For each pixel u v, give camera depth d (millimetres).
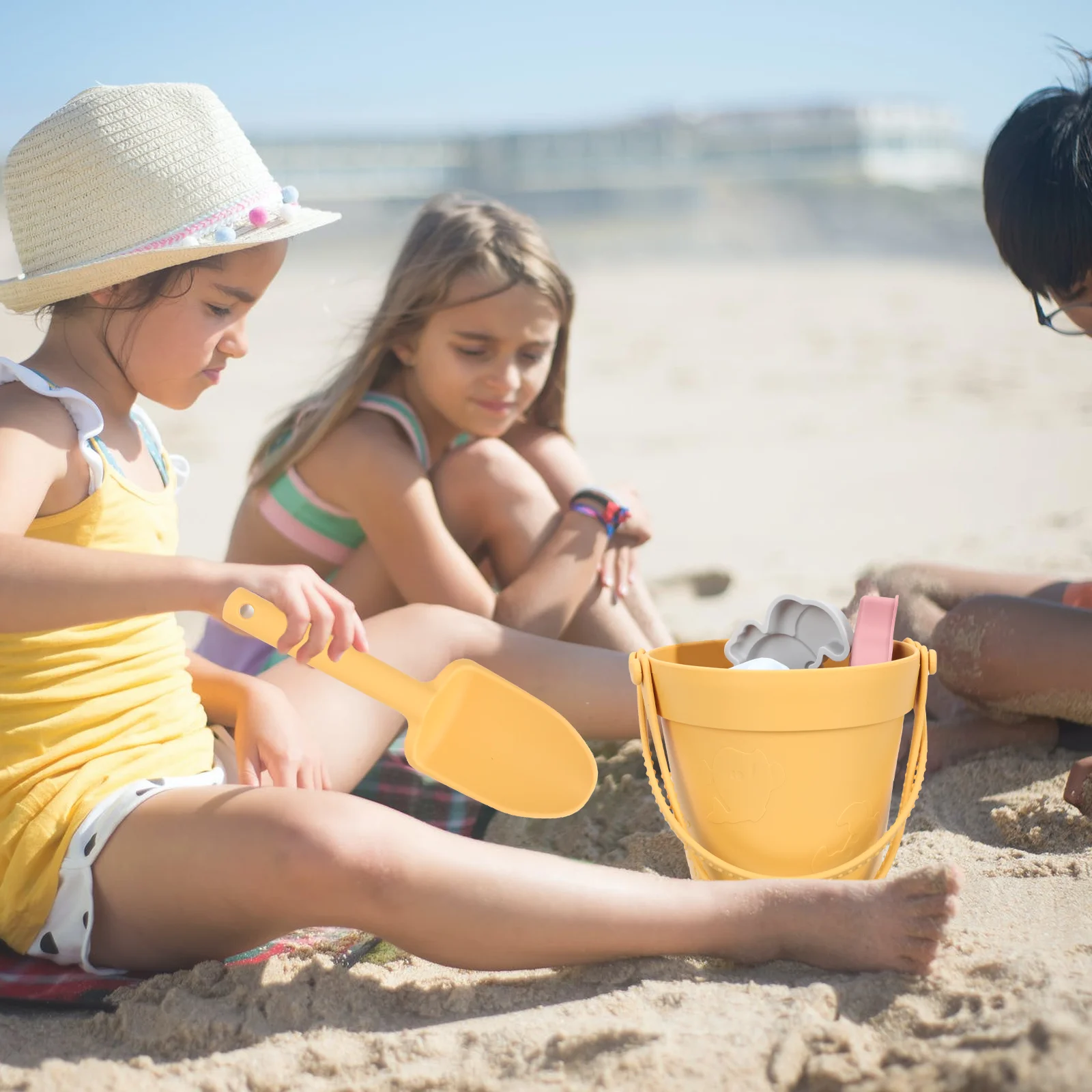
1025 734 1955
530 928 1325
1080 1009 1156
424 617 1833
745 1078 1132
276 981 1383
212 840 1333
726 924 1339
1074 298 1834
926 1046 1145
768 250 23344
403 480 2141
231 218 1573
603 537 2221
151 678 1533
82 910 1395
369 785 1943
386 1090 1175
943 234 25000
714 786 1444
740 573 3607
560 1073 1169
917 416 6617
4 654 1443
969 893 1483
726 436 6379
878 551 3732
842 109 36875
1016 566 3207
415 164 33844
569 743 1485
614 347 10469
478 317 2182
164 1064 1233
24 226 1595
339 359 2365
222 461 5875
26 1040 1311
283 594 1341
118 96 1586
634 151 35094
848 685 1378
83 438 1474
